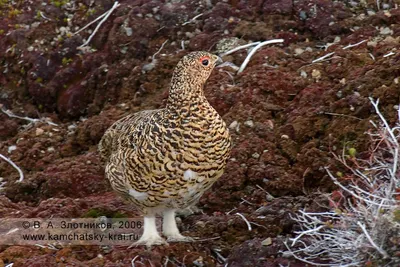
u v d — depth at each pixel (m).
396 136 10.38
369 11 14.44
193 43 14.58
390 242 8.55
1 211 11.23
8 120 15.02
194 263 9.50
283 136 11.98
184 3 15.47
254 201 11.20
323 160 11.42
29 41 15.95
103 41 15.52
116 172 9.53
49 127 14.33
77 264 9.41
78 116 14.98
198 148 8.96
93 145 13.63
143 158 9.07
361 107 11.81
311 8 14.55
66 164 12.78
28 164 13.52
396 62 12.19
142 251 9.50
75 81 15.28
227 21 14.84
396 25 13.65
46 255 9.65
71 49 15.63
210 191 11.41
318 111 12.07
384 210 8.79
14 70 15.78
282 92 12.82
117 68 14.80
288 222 10.03
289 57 13.70
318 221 9.10
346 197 9.95
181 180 9.09
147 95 14.09
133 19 15.29
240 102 12.75
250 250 9.39
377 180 9.70
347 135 11.63
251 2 15.11
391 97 11.67
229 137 9.24
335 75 12.80
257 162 11.66
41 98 15.32
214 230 10.25
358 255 8.73
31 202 12.36
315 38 14.27
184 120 8.98
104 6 16.06
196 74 9.00
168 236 9.98
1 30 16.28
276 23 14.62
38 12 16.36
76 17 16.14
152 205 9.47
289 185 11.26
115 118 13.65
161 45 14.92
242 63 13.80
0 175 13.43
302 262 9.12
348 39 13.68
